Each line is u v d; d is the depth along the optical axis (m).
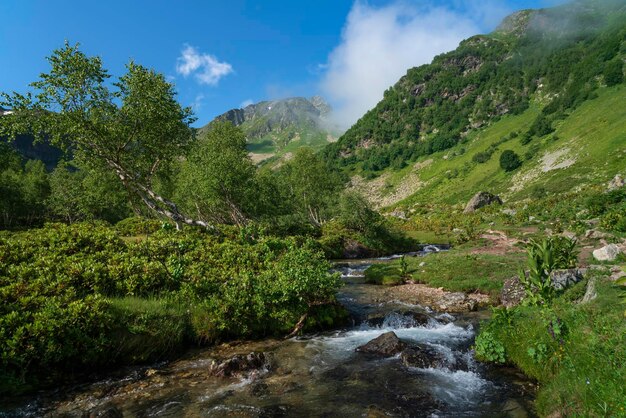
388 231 53.31
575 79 170.62
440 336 13.80
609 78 145.00
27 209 79.12
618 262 18.12
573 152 106.19
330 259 41.91
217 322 13.33
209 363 11.41
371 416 7.91
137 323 11.87
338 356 11.81
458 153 190.62
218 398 8.92
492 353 10.64
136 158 29.64
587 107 140.00
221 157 43.00
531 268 11.80
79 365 10.41
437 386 9.38
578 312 9.66
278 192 61.88
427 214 100.31
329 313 15.65
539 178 103.50
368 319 16.27
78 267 14.11
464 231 55.16
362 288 23.72
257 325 14.08
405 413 8.04
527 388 8.99
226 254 20.09
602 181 73.19
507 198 101.94
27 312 10.29
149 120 27.53
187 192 54.12
